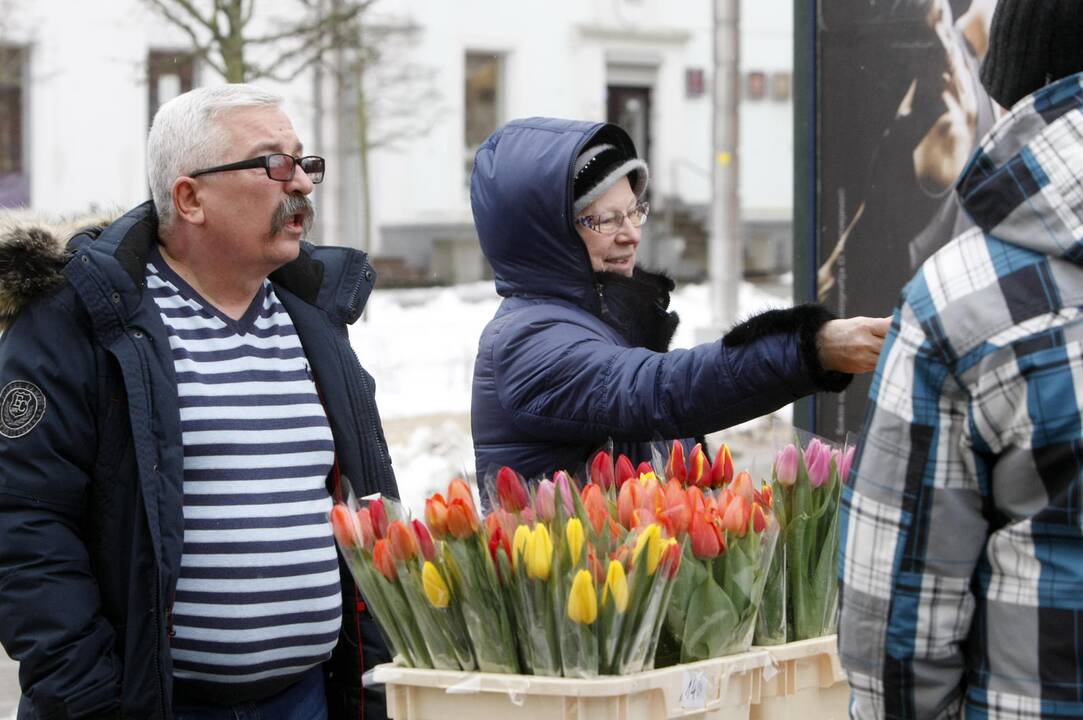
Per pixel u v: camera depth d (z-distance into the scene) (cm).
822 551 335
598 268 405
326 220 1994
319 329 387
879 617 256
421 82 2755
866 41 596
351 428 384
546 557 295
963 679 258
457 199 2847
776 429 1278
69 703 334
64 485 342
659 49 3103
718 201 1798
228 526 358
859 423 607
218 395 363
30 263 344
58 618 335
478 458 393
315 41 1808
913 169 586
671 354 358
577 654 295
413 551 310
